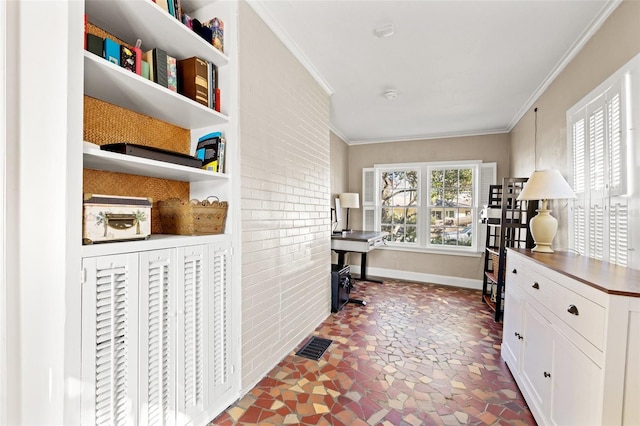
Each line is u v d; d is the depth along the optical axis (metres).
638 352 0.99
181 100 1.39
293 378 1.94
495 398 1.73
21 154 0.93
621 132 1.62
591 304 1.10
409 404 1.67
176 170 1.39
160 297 1.25
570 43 2.13
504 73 2.61
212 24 1.66
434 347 2.38
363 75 2.72
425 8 1.80
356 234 4.04
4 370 0.91
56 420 0.94
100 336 1.03
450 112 3.62
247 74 1.80
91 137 1.33
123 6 1.21
